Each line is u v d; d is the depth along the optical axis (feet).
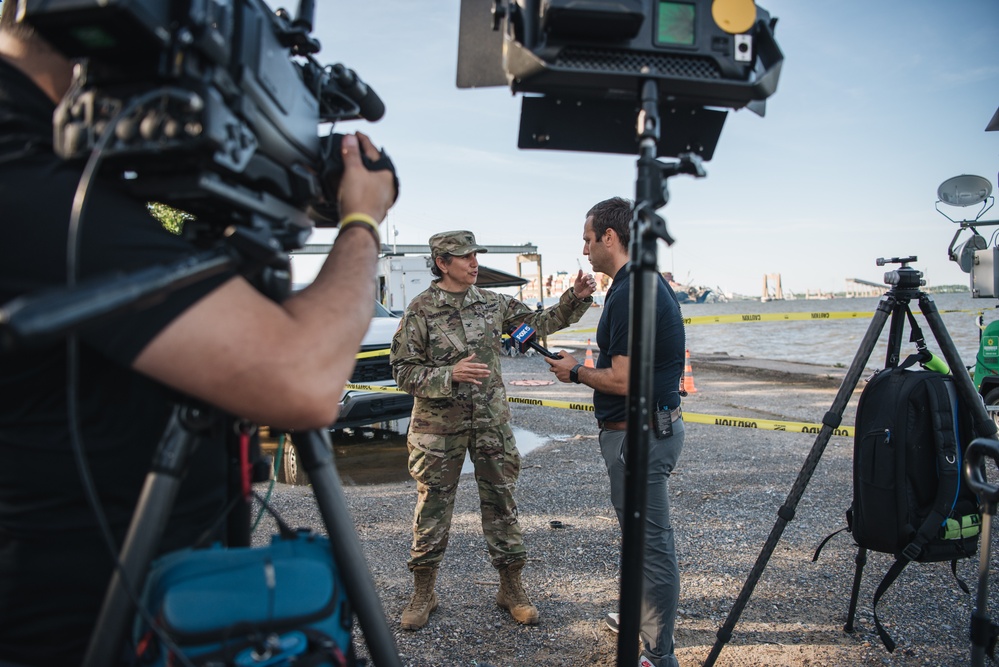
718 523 14.69
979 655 5.54
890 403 7.81
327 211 4.37
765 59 4.14
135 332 2.82
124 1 2.46
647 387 4.00
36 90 3.23
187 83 2.77
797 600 11.03
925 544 7.62
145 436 3.35
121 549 3.16
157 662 3.15
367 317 3.48
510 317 11.88
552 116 4.51
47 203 2.90
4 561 3.18
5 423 3.14
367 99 4.54
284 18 4.00
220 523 3.84
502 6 3.90
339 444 25.25
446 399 10.80
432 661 9.54
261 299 3.16
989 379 22.49
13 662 3.23
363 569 3.78
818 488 17.21
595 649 9.80
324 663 3.23
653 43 3.88
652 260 3.98
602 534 14.24
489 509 10.84
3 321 1.98
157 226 3.18
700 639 9.86
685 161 4.06
